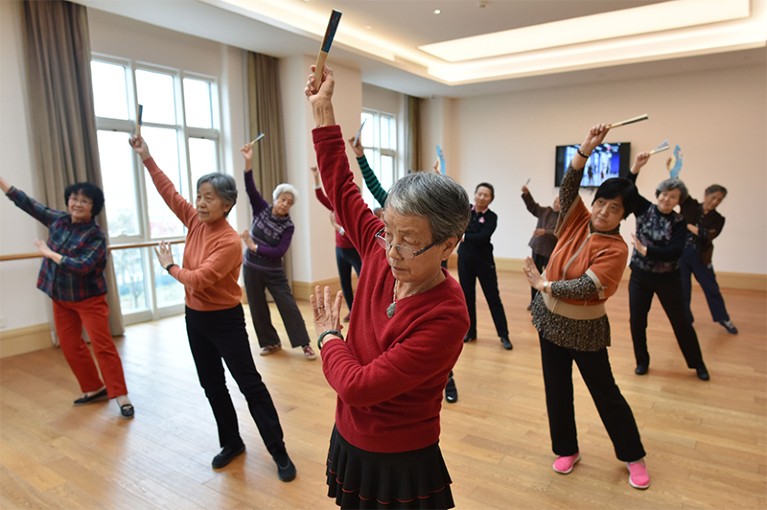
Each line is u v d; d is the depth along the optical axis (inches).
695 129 252.2
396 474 40.7
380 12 189.0
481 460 91.4
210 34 186.7
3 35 145.5
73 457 93.0
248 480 85.4
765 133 236.5
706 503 78.3
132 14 164.7
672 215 124.1
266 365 142.5
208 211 80.4
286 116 225.8
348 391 37.1
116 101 181.0
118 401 110.2
